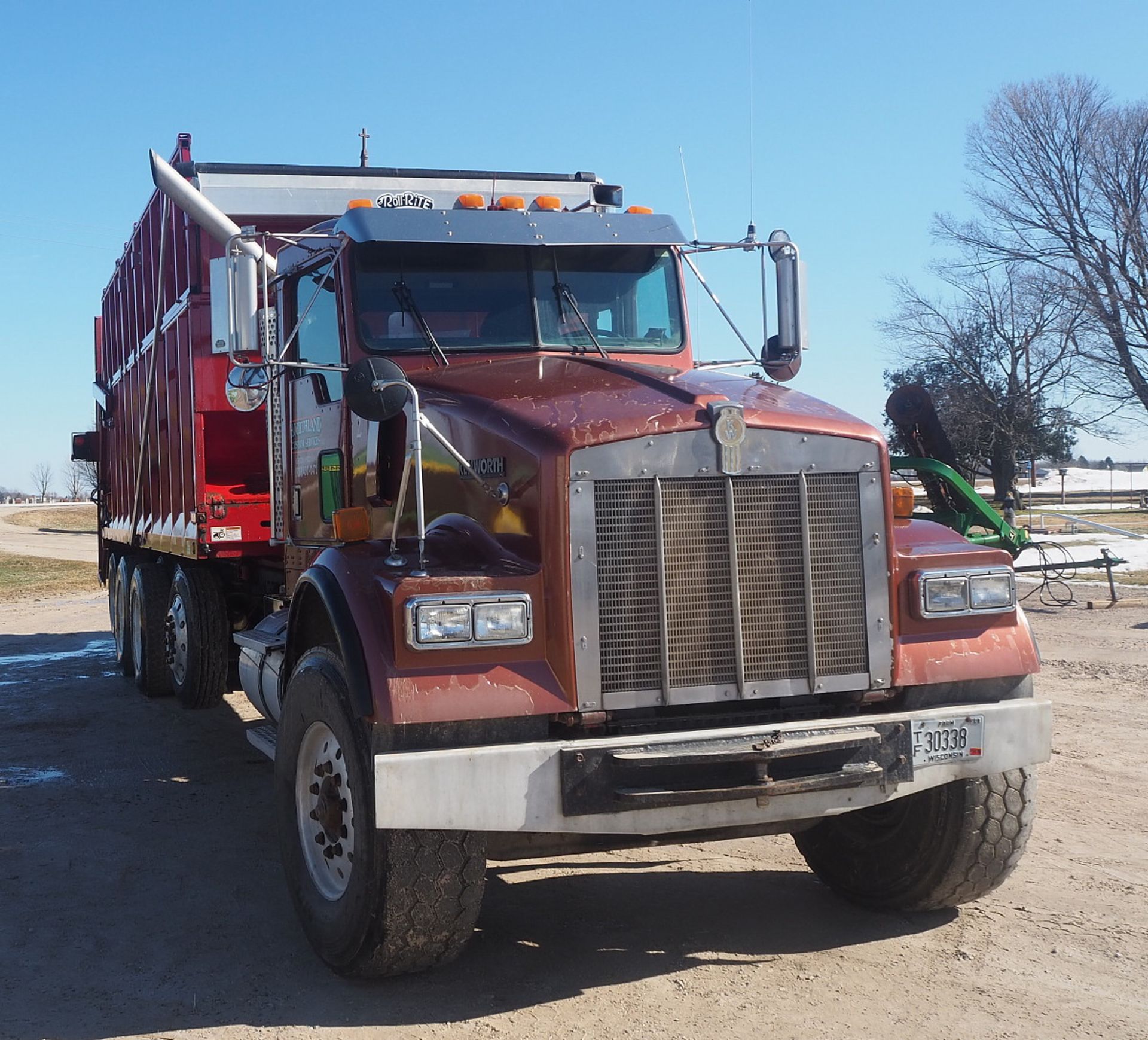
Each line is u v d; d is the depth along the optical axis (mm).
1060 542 26594
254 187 8617
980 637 4625
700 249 6113
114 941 4891
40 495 161250
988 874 4801
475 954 4711
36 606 21297
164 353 10141
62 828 6605
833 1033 3955
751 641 4320
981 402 41562
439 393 5020
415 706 3945
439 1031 4020
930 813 4809
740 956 4660
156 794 7371
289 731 4766
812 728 4246
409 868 4078
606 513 4184
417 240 5570
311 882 4637
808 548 4375
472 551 4441
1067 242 38594
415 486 4816
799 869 5777
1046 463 87562
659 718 4301
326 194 8727
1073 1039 3885
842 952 4676
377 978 4398
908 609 4531
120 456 13031
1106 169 36812
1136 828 6188
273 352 6293
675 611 4234
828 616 4410
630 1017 4109
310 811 4719
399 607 4004
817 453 4414
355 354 5508
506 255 5793
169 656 10570
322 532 6129
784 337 6105
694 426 4273
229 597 9781
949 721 4434
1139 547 24984
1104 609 15945
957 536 4898
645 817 4062
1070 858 5727
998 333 41031
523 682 4082
